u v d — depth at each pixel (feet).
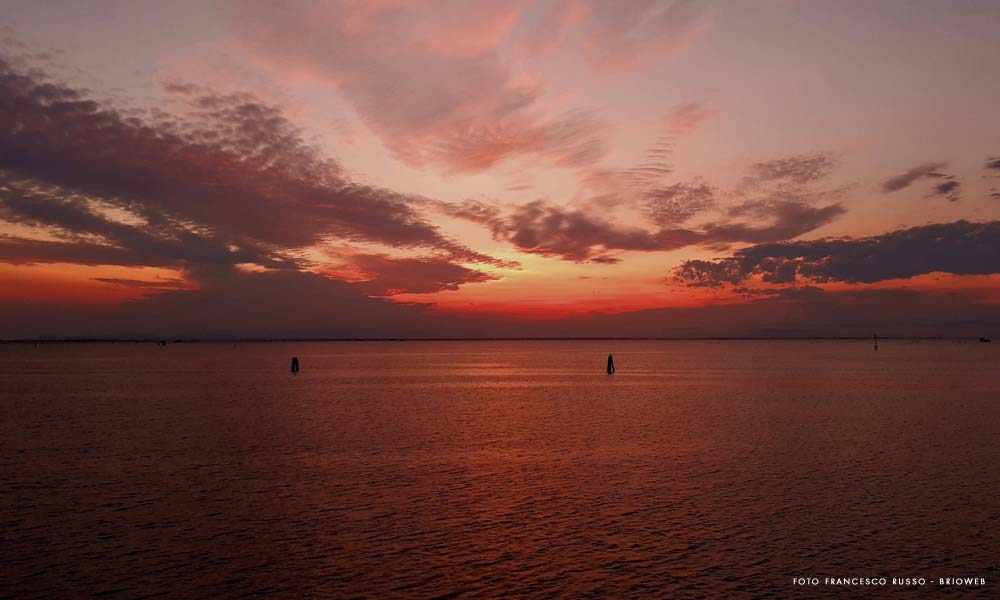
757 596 54.65
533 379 305.53
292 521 73.26
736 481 91.30
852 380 286.05
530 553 63.87
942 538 67.72
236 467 100.32
